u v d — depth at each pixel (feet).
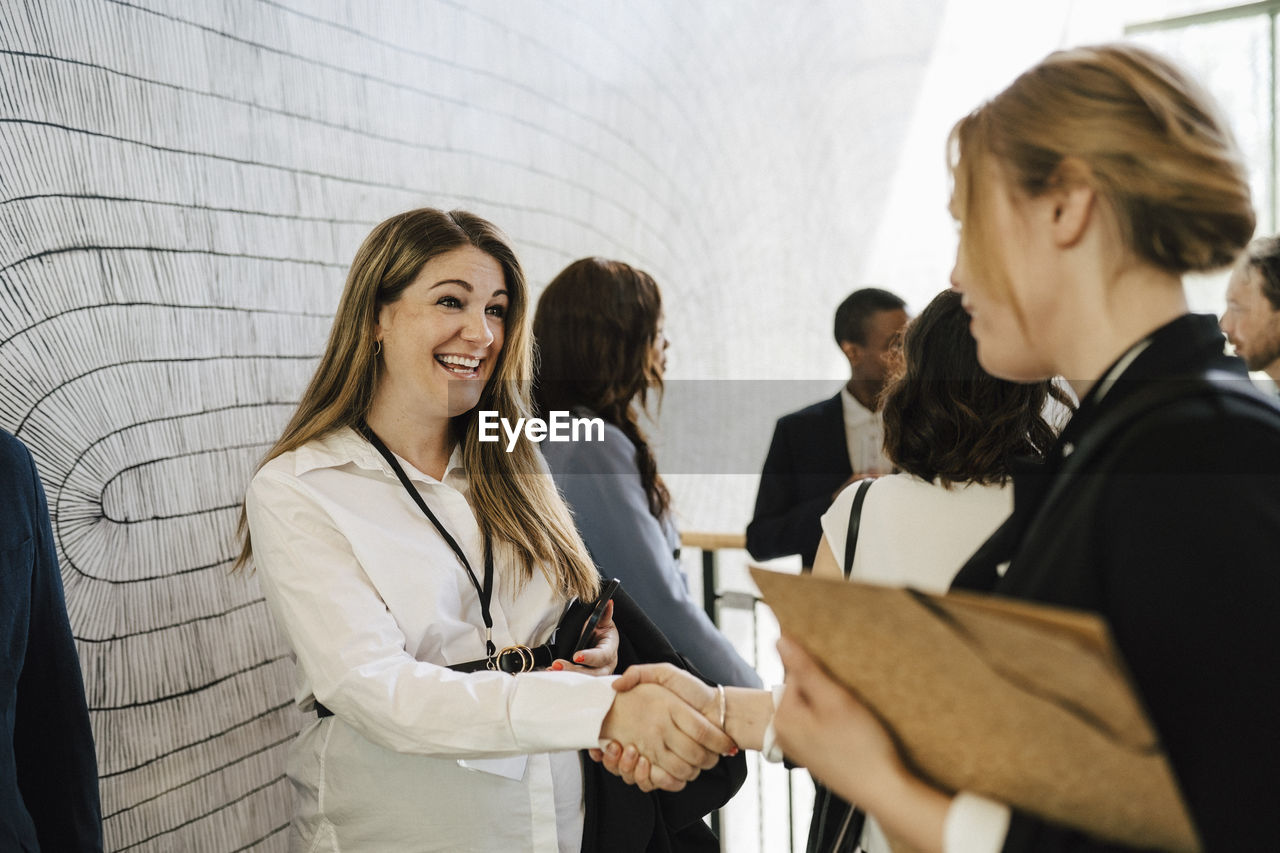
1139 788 1.92
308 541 4.66
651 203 14.79
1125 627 2.07
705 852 5.51
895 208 22.30
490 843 4.75
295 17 7.90
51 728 4.62
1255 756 1.92
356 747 4.80
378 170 8.87
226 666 7.04
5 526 4.34
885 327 8.98
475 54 10.39
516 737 4.23
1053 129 2.36
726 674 6.48
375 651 4.48
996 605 1.88
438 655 4.86
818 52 20.30
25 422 5.66
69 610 5.90
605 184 13.38
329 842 4.89
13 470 4.46
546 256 11.90
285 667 7.57
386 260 5.01
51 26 5.88
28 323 5.70
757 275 18.42
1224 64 18.45
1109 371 2.38
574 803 5.10
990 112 2.54
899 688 2.27
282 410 7.70
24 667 4.57
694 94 16.01
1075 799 2.06
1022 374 2.64
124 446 6.31
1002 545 2.93
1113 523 2.13
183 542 6.73
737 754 5.20
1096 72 2.37
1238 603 1.95
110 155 6.27
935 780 2.37
